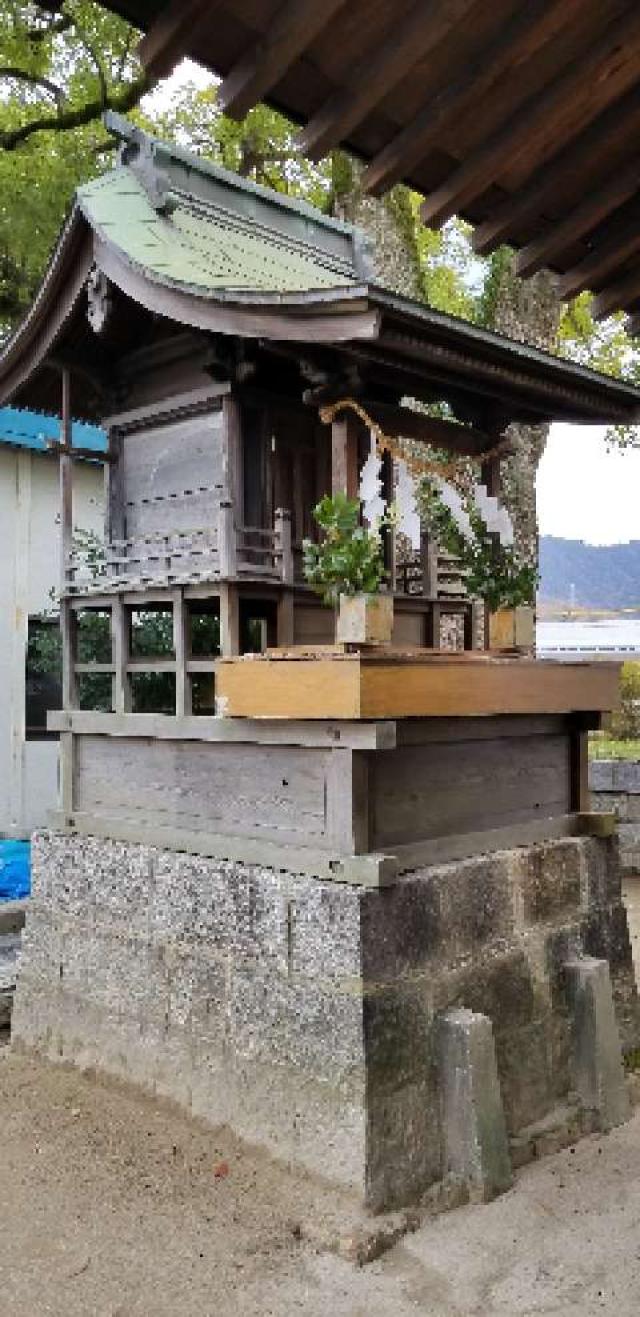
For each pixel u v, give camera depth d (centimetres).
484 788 462
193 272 447
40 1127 446
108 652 627
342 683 375
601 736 1514
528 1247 354
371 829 404
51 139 1353
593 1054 459
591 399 495
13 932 697
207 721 452
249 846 434
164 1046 456
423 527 498
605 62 271
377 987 380
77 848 516
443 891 416
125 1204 381
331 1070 381
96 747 524
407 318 381
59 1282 335
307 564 412
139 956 474
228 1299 325
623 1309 318
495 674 433
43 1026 525
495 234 344
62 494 537
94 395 579
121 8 254
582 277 360
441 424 489
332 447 455
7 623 974
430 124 291
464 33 266
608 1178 405
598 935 498
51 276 495
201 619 596
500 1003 435
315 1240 354
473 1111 387
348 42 266
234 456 473
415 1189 378
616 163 315
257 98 278
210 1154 411
